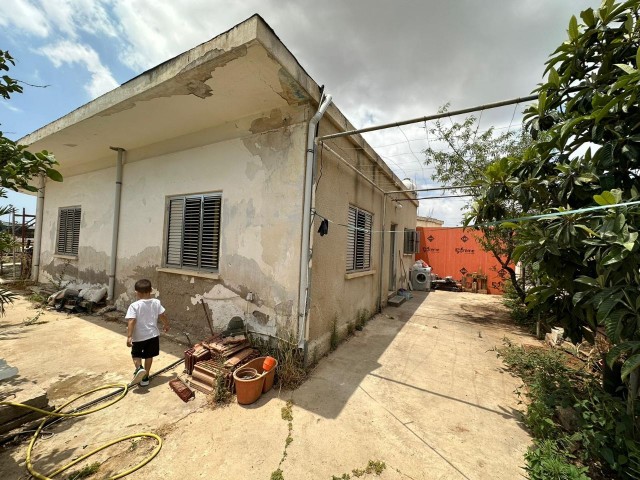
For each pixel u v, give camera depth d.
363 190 5.78
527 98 2.68
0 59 2.01
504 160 3.11
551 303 2.74
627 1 2.23
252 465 2.11
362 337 5.09
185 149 4.94
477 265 11.58
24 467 2.03
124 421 2.58
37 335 4.54
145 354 3.23
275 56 2.88
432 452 2.31
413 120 3.08
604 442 2.07
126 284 5.71
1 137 2.06
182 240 4.96
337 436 2.46
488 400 3.11
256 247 4.04
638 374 2.23
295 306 3.67
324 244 4.12
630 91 1.96
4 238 2.46
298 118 3.77
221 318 4.34
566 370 3.36
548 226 2.54
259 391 2.97
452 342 5.00
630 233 1.86
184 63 3.20
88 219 6.75
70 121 4.72
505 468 2.16
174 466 2.08
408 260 11.02
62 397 2.89
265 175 4.01
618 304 2.00
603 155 2.23
